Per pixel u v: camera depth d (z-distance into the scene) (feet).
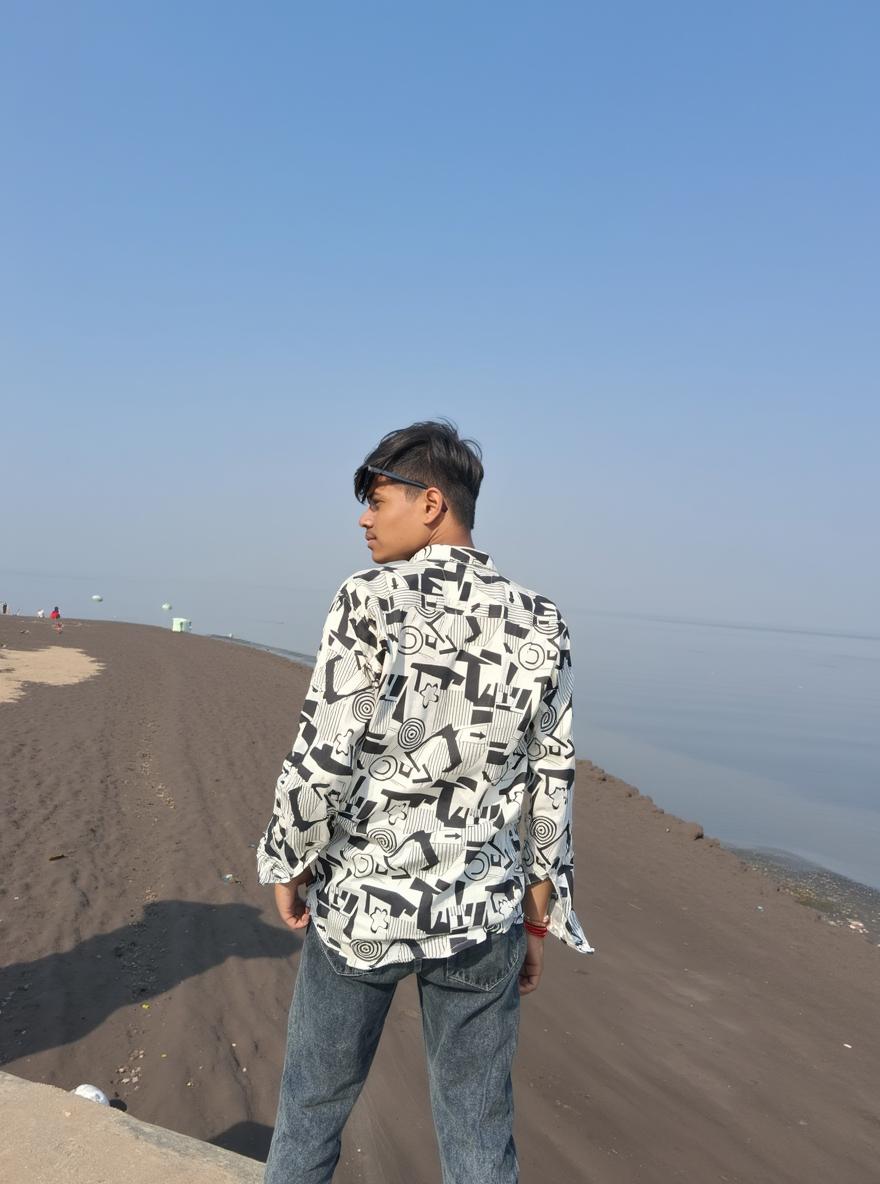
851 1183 10.26
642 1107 11.69
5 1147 6.81
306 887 4.95
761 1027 14.78
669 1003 15.49
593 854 25.98
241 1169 6.84
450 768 4.35
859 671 217.97
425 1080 11.75
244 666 90.07
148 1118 10.34
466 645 4.43
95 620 155.02
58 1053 11.65
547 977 16.16
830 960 18.51
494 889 4.50
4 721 41.11
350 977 4.56
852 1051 14.08
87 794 27.91
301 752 4.19
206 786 31.35
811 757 57.67
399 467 4.99
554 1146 10.46
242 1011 13.60
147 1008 13.35
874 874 28.53
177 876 20.43
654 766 49.65
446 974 4.51
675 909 21.30
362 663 4.28
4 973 14.07
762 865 28.37
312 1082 4.83
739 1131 11.27
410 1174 9.53
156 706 53.06
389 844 4.33
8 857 20.33
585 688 106.52
